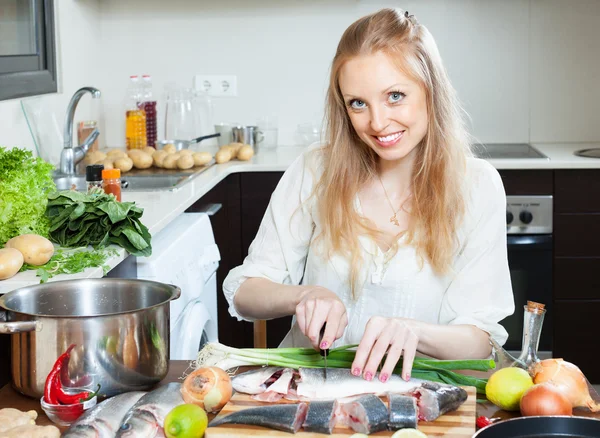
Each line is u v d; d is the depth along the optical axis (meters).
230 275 1.71
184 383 1.16
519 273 3.42
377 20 1.49
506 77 3.94
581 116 3.95
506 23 3.90
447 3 3.90
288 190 1.78
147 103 3.89
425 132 1.58
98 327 1.19
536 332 1.30
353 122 1.52
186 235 2.38
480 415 1.16
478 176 1.65
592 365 3.45
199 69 4.04
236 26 4.01
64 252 1.84
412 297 1.67
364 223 1.68
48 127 3.11
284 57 4.02
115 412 1.08
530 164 3.32
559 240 3.39
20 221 1.80
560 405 1.11
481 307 1.60
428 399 1.10
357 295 1.70
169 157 3.37
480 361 1.24
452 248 1.65
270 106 4.05
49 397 1.16
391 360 1.22
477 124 3.98
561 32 3.89
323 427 1.06
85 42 3.81
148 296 1.37
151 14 4.02
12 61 2.44
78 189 2.84
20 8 2.52
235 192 3.53
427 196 1.64
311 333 1.30
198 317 2.31
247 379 1.20
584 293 3.41
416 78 1.47
